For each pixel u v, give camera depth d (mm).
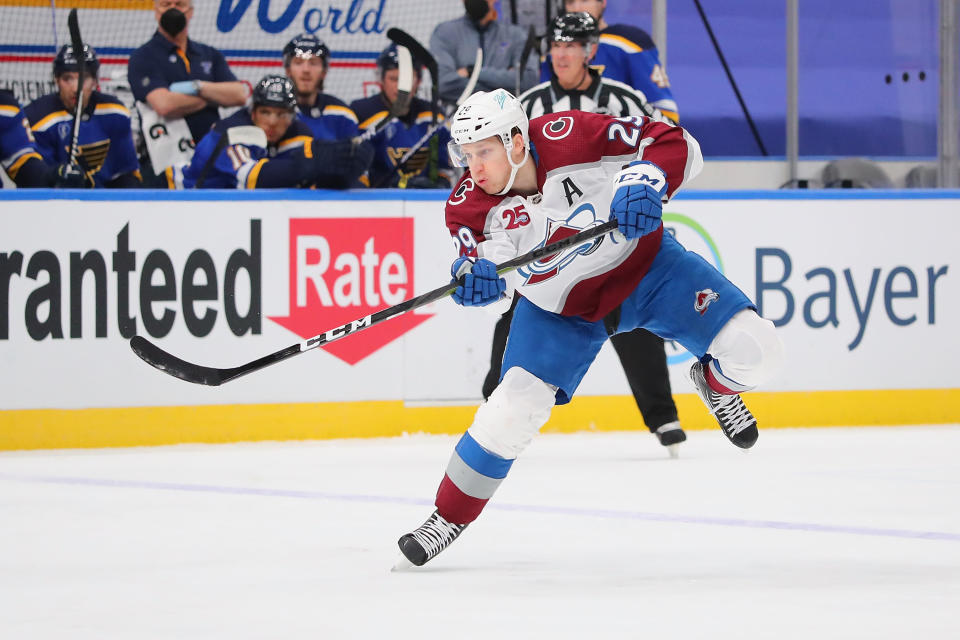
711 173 18734
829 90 18969
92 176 14453
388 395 13180
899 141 19047
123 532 7820
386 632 5004
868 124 19016
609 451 11969
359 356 13102
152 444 12648
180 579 6285
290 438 12953
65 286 12477
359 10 16594
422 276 13242
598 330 6621
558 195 6375
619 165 6375
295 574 6391
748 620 5145
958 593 5711
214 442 12781
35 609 5598
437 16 16688
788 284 13914
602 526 7836
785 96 18922
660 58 15727
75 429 12500
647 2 18344
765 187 18781
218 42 16328
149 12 16234
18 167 13633
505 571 6410
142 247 12609
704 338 6492
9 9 15836
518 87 14617
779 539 7316
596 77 12883
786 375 13922
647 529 7715
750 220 13820
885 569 6359
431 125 13945
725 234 13766
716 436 13211
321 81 14570
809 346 13961
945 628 4965
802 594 5711
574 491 9383
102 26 16125
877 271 14133
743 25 18734
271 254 12867
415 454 11898
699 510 8461
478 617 5266
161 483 10102
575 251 6379
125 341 12594
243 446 12594
